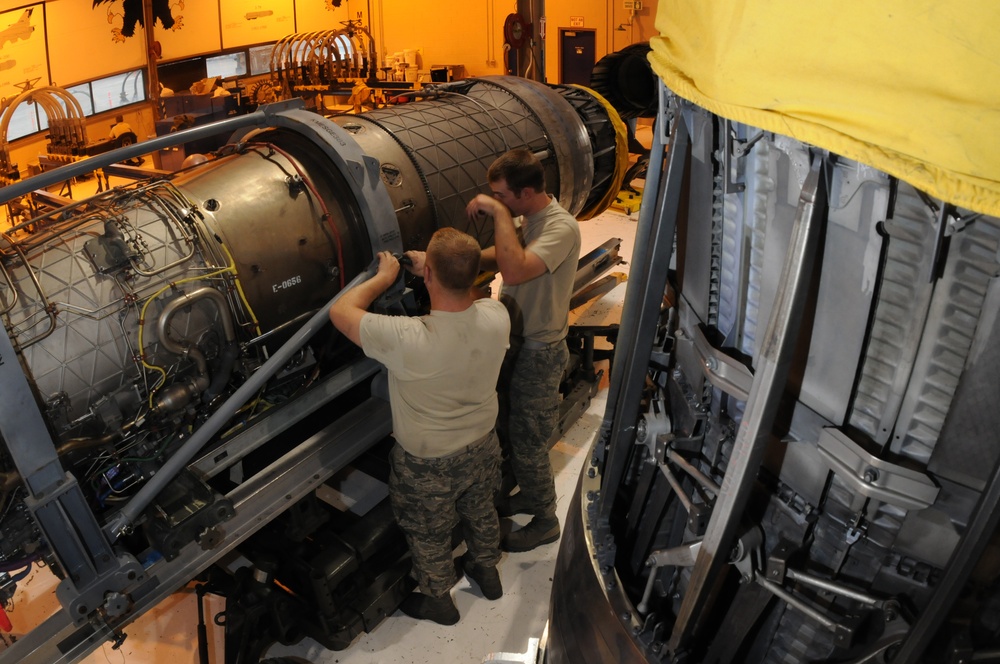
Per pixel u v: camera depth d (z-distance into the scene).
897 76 0.86
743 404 1.40
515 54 6.62
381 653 2.88
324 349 3.02
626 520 1.83
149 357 2.38
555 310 2.99
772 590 1.31
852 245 1.08
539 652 2.08
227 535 2.51
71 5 7.98
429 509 2.71
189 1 9.56
